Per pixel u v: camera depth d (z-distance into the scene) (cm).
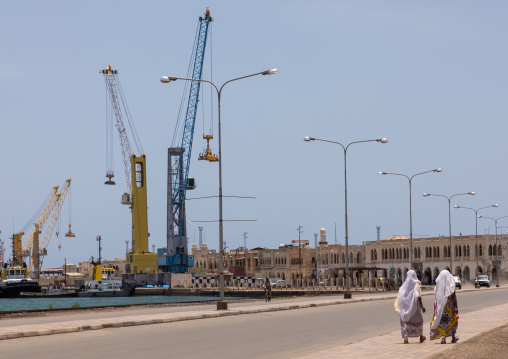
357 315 3947
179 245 17438
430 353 1897
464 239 14462
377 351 1970
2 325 3189
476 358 1734
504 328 2675
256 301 6284
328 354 1906
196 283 16538
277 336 2588
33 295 14875
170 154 17338
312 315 3988
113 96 19000
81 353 2039
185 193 17400
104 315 4150
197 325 3203
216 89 4641
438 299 2186
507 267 13888
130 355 1983
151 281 17375
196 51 16238
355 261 16950
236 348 2167
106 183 19812
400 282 12825
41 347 2222
